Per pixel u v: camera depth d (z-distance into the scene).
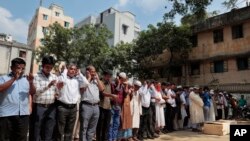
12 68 4.15
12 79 4.09
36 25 39.78
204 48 22.77
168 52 25.39
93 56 24.69
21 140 4.34
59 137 5.01
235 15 20.23
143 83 8.27
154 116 8.54
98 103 5.69
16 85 4.32
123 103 6.99
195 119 10.17
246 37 19.86
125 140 7.31
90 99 5.45
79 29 25.08
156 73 26.31
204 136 8.98
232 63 20.67
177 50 23.12
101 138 6.19
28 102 4.51
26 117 4.43
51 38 24.92
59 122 5.03
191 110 10.38
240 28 20.55
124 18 36.06
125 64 25.41
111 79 6.62
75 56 24.09
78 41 24.69
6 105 4.19
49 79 5.13
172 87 10.56
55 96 5.09
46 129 5.00
